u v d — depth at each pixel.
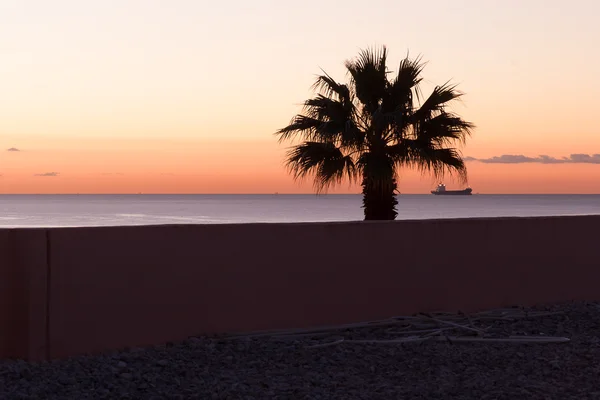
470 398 7.07
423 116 17.59
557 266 13.08
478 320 11.30
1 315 8.19
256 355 8.75
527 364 8.48
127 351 8.84
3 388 7.16
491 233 12.25
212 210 170.38
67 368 7.95
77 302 8.55
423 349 9.24
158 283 9.20
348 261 10.77
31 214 134.38
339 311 10.66
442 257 11.70
